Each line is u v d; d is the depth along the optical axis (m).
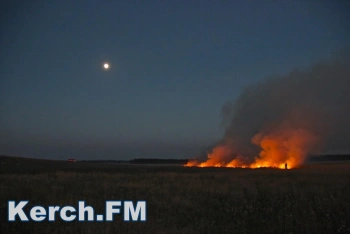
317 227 10.61
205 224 11.55
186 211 13.69
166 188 19.98
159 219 12.52
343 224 10.59
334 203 12.98
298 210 12.38
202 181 24.72
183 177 28.70
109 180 25.17
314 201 13.77
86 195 16.98
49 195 16.42
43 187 19.28
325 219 11.23
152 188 19.70
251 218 11.64
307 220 11.07
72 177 27.72
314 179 26.22
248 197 15.20
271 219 11.60
